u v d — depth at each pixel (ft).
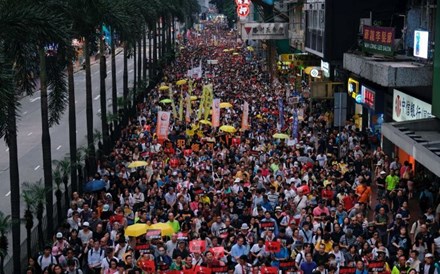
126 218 93.97
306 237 82.33
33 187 111.86
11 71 81.97
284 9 306.55
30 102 274.57
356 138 153.99
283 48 316.81
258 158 126.82
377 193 115.85
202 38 643.45
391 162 130.62
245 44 507.71
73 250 78.54
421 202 107.14
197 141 145.28
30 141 198.80
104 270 75.10
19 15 91.66
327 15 178.91
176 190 102.12
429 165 94.12
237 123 169.78
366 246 78.28
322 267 73.36
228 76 297.53
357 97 179.22
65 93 133.80
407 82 120.47
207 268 73.56
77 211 93.91
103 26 168.86
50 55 122.42
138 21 197.26
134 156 135.03
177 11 387.75
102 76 174.81
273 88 248.93
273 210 93.81
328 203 96.27
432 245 81.35
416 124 120.06
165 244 80.64
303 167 117.70
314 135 167.94
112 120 181.57
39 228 98.27
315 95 200.13
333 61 180.65
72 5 132.36
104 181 111.96
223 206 93.91
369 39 140.26
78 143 192.75
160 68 335.67
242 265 74.38
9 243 105.19
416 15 137.08
